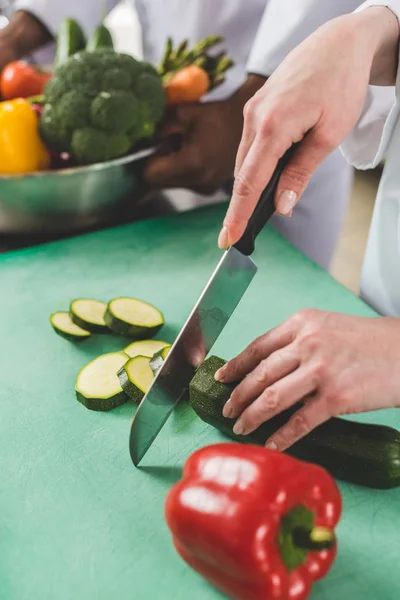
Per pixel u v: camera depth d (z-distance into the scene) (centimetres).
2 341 110
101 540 80
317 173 161
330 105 81
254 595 68
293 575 68
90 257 130
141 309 112
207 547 69
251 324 114
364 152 118
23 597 74
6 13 217
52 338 111
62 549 79
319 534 67
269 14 139
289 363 81
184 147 136
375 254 114
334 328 83
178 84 140
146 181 139
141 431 86
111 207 138
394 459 80
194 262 130
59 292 121
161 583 75
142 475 88
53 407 98
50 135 133
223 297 86
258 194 82
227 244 84
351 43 83
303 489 70
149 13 188
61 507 83
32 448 91
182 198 156
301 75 81
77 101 128
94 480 87
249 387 83
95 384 98
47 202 130
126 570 76
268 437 85
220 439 93
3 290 121
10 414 96
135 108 130
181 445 92
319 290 122
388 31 89
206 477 73
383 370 80
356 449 81
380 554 77
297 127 80
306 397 84
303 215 169
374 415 95
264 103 82
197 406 90
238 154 88
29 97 149
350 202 282
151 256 131
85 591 74
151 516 82
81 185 128
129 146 136
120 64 133
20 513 82
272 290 122
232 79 179
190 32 177
